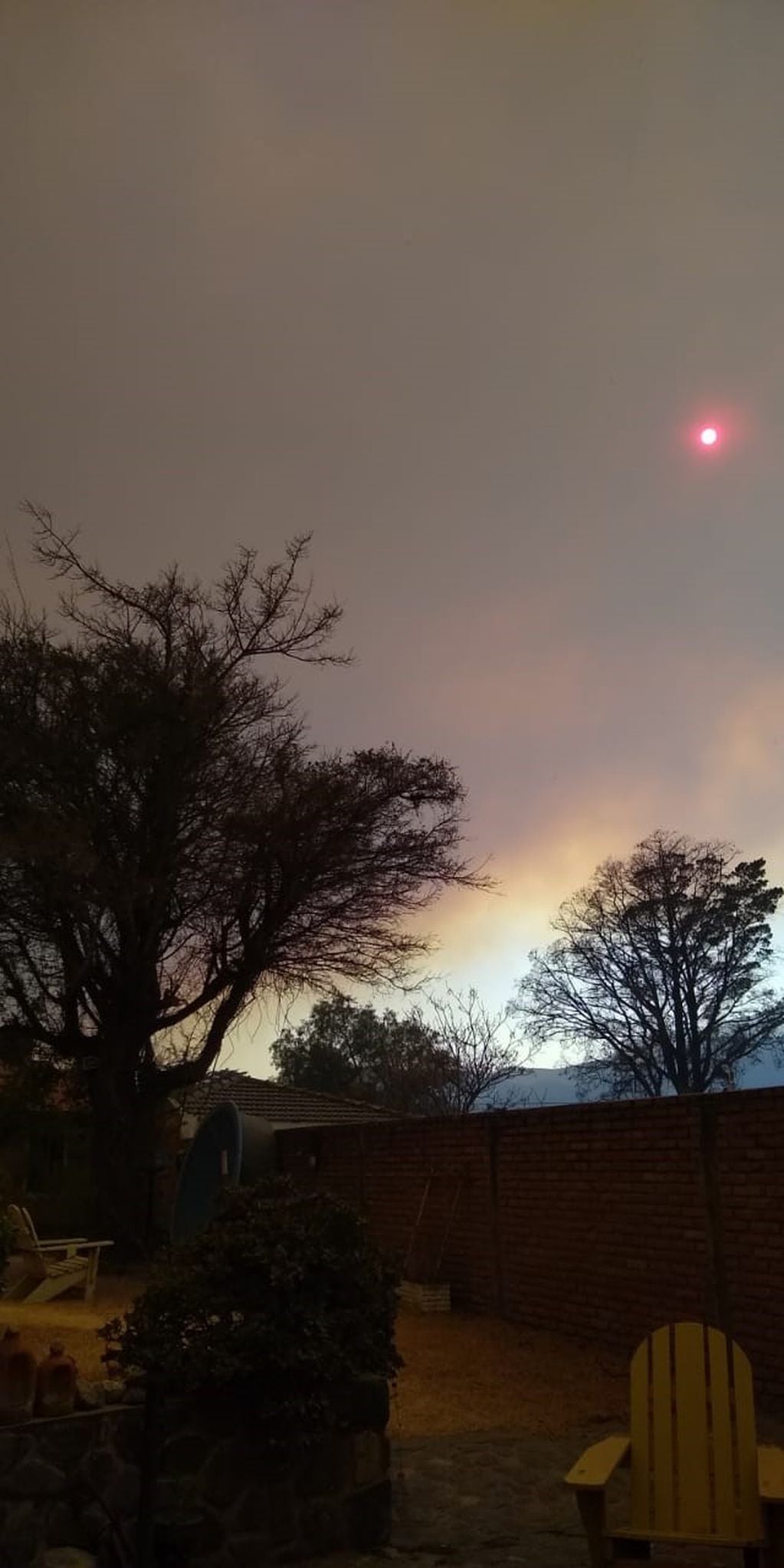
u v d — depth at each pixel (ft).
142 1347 19.40
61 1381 18.98
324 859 72.18
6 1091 72.54
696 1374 18.19
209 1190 57.57
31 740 66.33
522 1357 37.14
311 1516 20.20
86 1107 72.84
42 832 62.80
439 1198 50.26
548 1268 41.98
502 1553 19.88
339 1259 20.98
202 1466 19.53
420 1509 22.43
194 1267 20.49
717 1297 32.81
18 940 67.97
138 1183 67.56
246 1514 19.65
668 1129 35.78
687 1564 16.10
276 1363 19.43
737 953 152.97
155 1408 19.10
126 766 67.97
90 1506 18.60
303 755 77.05
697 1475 17.33
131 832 68.90
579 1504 16.47
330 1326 20.29
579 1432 28.30
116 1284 52.13
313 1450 20.40
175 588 73.05
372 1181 56.80
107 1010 69.72
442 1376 34.19
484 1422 29.07
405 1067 158.61
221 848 70.54
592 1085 155.63
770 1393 30.42
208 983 73.97
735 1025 152.46
